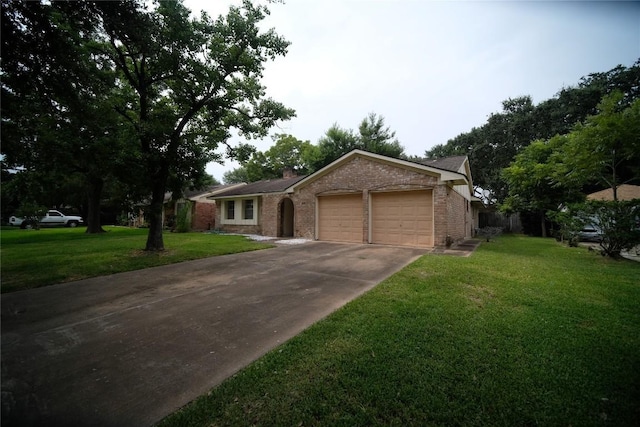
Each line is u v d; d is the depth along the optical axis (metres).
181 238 13.58
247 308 4.00
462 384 2.17
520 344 2.80
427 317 3.44
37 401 2.04
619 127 8.61
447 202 9.75
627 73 19.47
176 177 9.42
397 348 2.71
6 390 2.17
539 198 16.95
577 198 14.98
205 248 9.69
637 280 5.30
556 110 21.91
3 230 20.38
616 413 1.86
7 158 6.05
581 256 8.33
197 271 6.43
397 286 4.78
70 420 1.84
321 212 13.23
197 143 9.11
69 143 6.42
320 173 12.88
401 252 8.84
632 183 18.75
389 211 10.95
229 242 11.69
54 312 3.91
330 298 4.38
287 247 10.38
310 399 2.02
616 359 2.53
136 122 8.24
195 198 21.41
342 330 3.10
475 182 27.08
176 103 9.00
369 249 9.62
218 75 8.14
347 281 5.39
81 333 3.22
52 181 8.49
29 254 8.34
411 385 2.16
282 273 6.14
